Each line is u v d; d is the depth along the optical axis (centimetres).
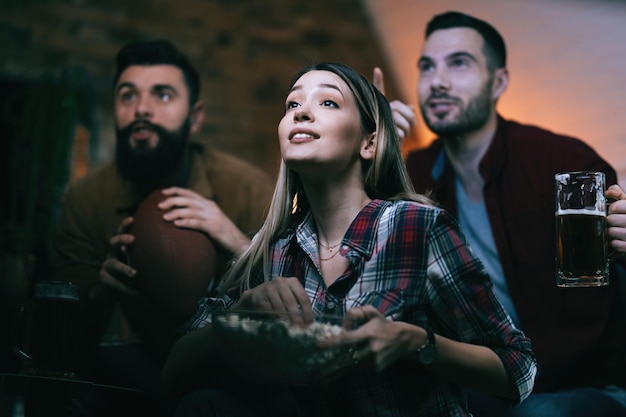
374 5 501
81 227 280
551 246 252
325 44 500
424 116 272
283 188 172
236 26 489
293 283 150
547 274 250
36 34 446
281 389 161
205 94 479
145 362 248
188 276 226
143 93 285
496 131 269
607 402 218
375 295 152
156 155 283
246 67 489
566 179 182
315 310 157
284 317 138
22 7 446
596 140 382
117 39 461
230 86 484
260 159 485
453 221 158
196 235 232
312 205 167
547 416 207
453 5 447
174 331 234
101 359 247
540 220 256
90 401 239
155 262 227
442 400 153
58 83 364
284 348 137
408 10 479
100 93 451
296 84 166
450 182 271
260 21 494
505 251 255
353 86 166
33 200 340
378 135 168
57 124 354
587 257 179
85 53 453
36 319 175
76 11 455
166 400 241
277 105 491
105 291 244
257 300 150
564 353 236
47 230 337
